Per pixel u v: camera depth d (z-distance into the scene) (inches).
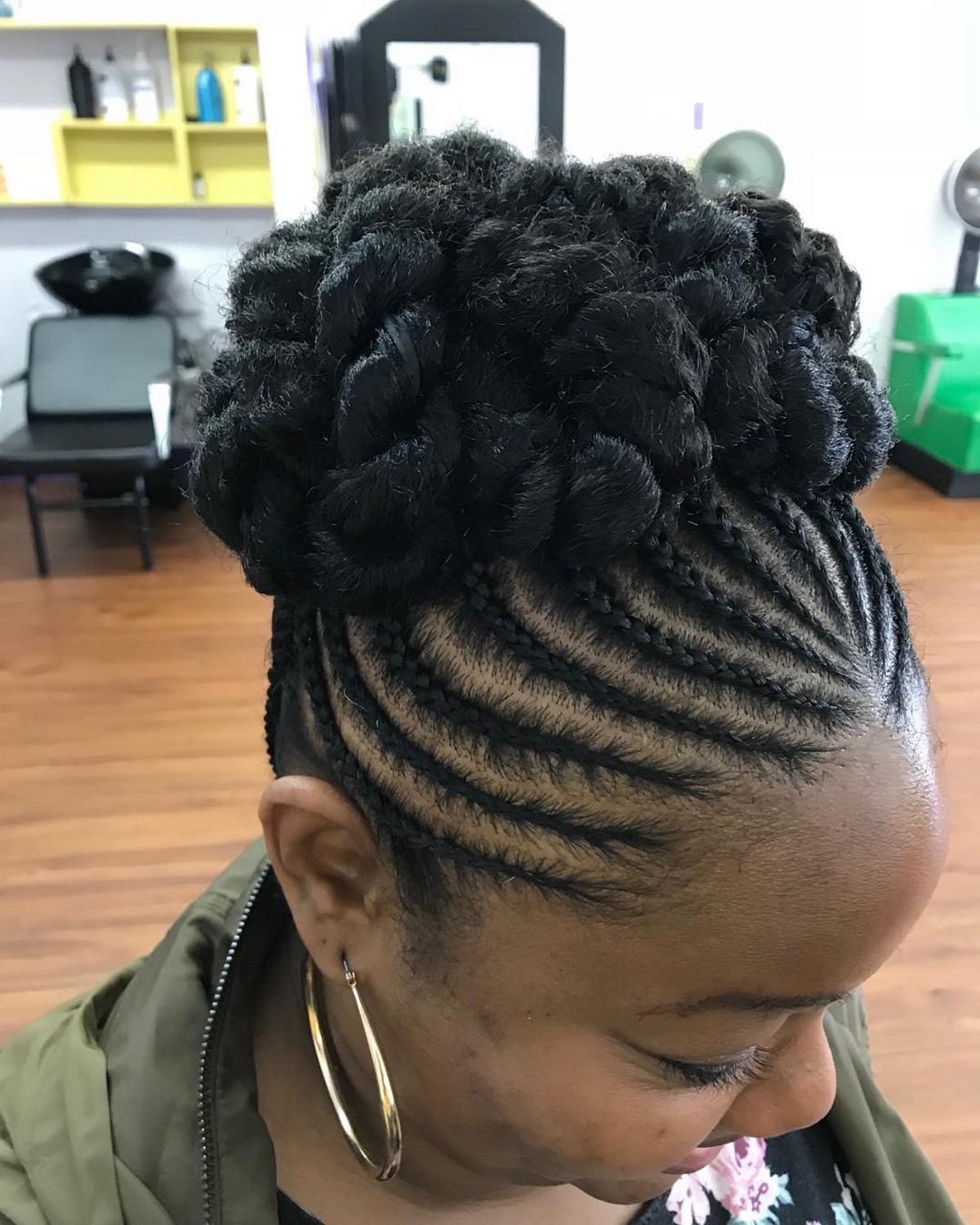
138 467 111.7
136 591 110.4
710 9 133.0
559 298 12.7
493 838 14.1
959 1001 60.0
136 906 66.7
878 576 15.8
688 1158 18.6
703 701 13.7
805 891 13.5
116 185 137.7
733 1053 15.3
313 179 117.1
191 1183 18.9
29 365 127.6
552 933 14.2
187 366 129.3
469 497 13.2
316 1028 20.2
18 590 111.4
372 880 15.6
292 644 16.8
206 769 80.4
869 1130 27.1
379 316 13.2
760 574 14.1
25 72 130.0
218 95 130.7
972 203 143.0
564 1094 15.5
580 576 13.5
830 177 146.5
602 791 13.7
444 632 14.1
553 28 109.3
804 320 14.8
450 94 111.7
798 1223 25.9
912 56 140.3
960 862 69.6
